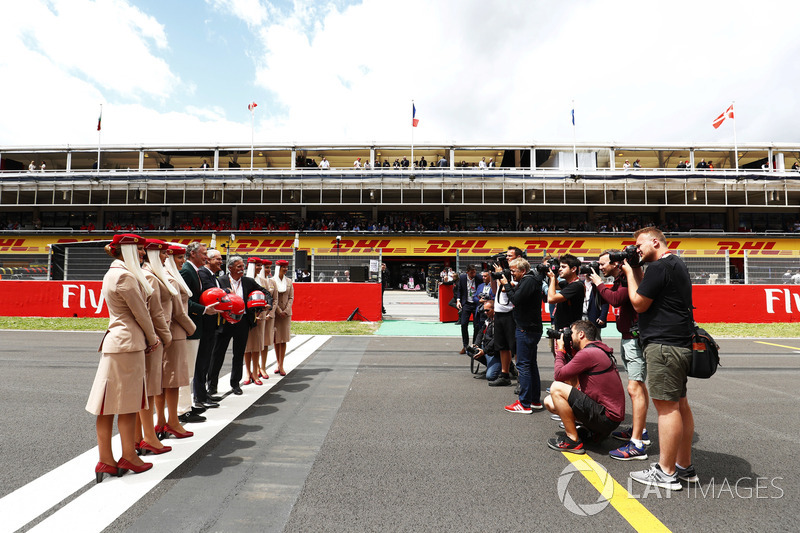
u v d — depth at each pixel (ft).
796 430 12.75
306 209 109.29
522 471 9.84
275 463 10.16
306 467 9.95
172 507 8.07
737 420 13.67
